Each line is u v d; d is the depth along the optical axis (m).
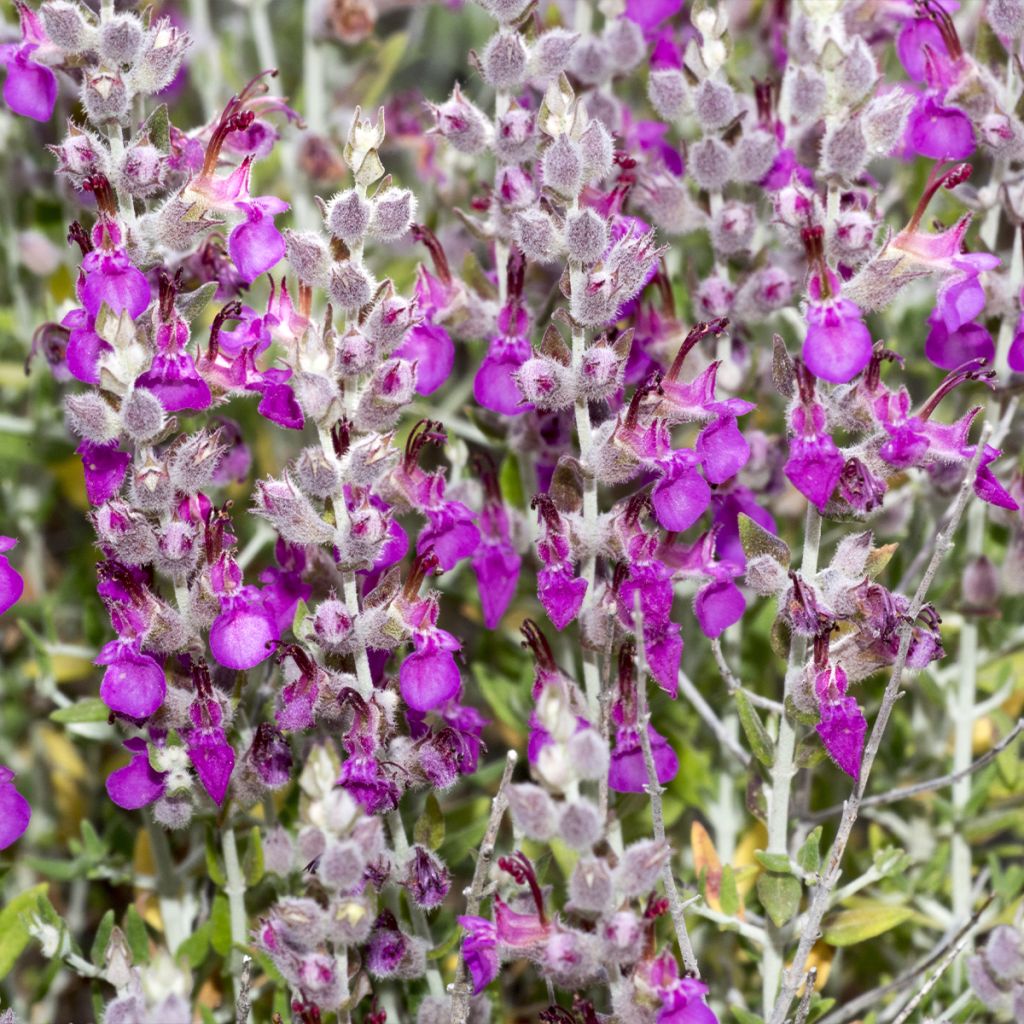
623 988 0.28
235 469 0.33
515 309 0.32
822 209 0.30
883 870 0.32
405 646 0.32
